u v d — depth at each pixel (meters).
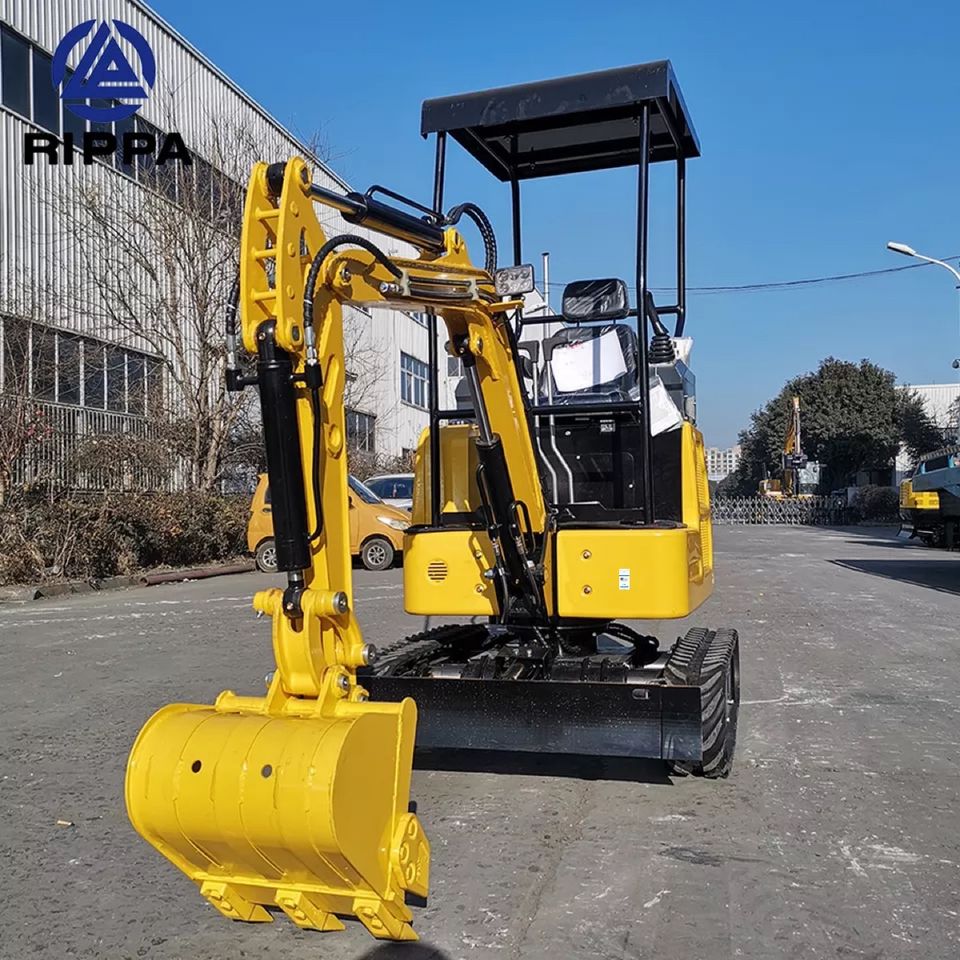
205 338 21.44
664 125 6.31
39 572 15.25
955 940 3.84
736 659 6.64
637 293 5.44
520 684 5.16
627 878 4.42
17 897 4.29
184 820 3.34
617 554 5.54
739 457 77.00
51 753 6.38
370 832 3.41
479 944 3.81
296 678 3.70
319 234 3.93
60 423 18.62
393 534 18.75
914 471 33.00
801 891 4.29
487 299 4.85
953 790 5.66
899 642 10.82
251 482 24.34
